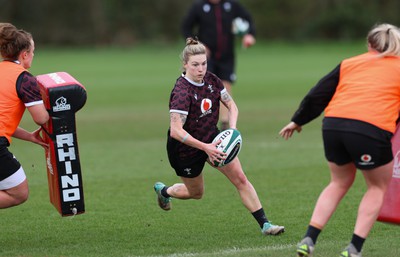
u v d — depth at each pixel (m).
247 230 26.02
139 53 175.75
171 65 137.38
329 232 25.36
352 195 31.67
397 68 20.83
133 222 27.59
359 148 20.11
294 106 70.81
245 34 53.75
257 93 85.31
